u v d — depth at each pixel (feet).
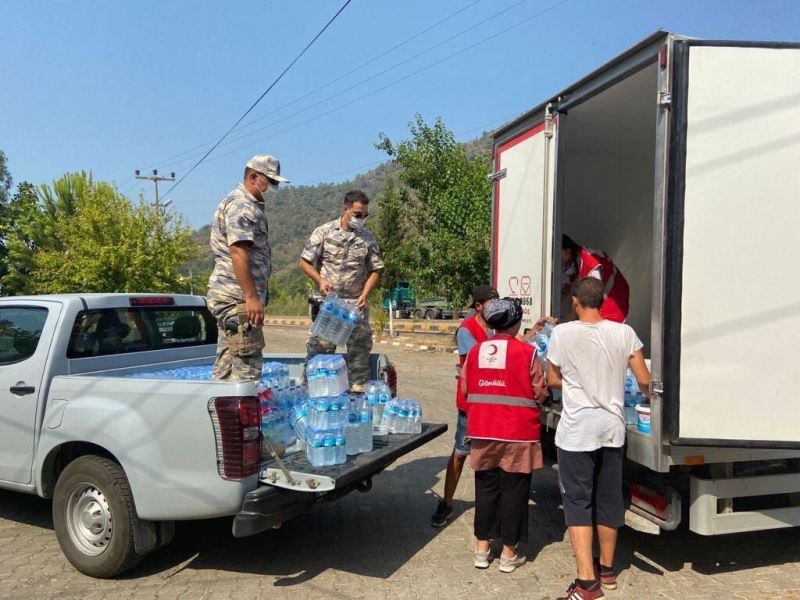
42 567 13.98
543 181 17.19
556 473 15.97
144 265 66.03
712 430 11.48
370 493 19.13
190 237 70.18
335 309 15.80
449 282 48.83
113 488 12.91
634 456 12.50
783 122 11.44
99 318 16.07
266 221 14.47
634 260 22.82
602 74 14.19
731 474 12.39
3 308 16.05
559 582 13.07
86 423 13.37
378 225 79.51
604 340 12.09
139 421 12.84
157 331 17.94
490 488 13.64
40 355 14.76
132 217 66.95
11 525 16.81
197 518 12.39
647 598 12.20
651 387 11.79
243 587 12.87
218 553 14.67
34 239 82.12
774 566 13.64
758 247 11.44
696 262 11.46
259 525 11.87
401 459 22.98
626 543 14.98
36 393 14.48
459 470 16.16
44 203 83.10
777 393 11.49
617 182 22.38
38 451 14.33
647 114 18.61
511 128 19.42
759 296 11.48
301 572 13.60
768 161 11.44
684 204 11.41
